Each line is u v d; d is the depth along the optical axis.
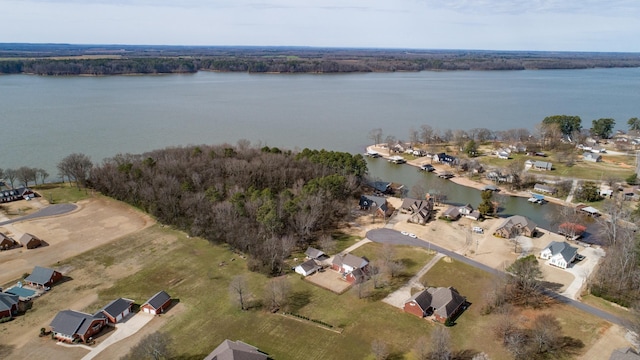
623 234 94.75
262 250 92.06
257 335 69.88
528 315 74.88
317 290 83.00
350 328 71.56
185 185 115.62
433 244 103.44
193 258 94.94
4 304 73.75
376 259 94.56
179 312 75.75
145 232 107.25
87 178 138.00
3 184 133.75
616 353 60.16
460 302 76.69
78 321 69.25
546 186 143.75
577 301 79.19
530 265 79.94
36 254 95.38
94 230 107.88
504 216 123.75
